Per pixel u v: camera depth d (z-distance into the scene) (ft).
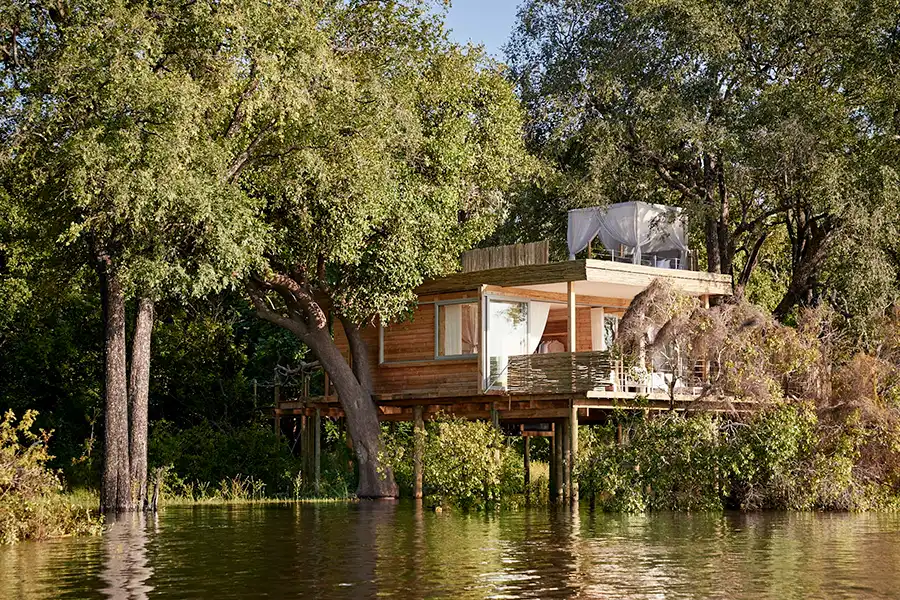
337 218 83.87
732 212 124.16
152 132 69.56
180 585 40.34
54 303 106.11
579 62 116.26
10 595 38.47
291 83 75.72
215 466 104.17
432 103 95.20
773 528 62.54
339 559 47.52
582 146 118.83
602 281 87.97
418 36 93.56
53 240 80.12
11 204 95.35
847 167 100.78
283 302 104.01
